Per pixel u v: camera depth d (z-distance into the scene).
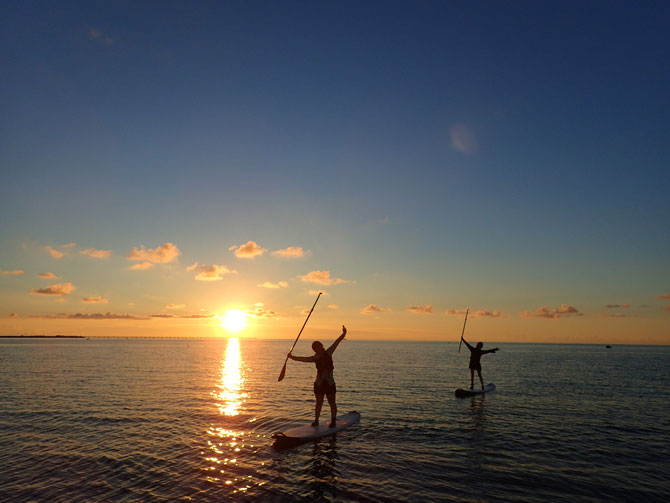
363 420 11.70
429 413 12.83
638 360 52.28
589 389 19.14
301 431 9.80
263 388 19.00
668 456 8.43
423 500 6.10
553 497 6.24
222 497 6.19
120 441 9.36
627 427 11.07
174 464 7.75
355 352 75.19
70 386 19.20
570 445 9.19
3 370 28.17
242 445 9.09
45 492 6.35
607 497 6.26
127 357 46.91
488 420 11.78
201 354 58.47
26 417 11.98
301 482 6.84
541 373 28.61
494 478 7.05
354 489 6.53
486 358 54.12
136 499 6.09
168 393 17.06
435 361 44.03
